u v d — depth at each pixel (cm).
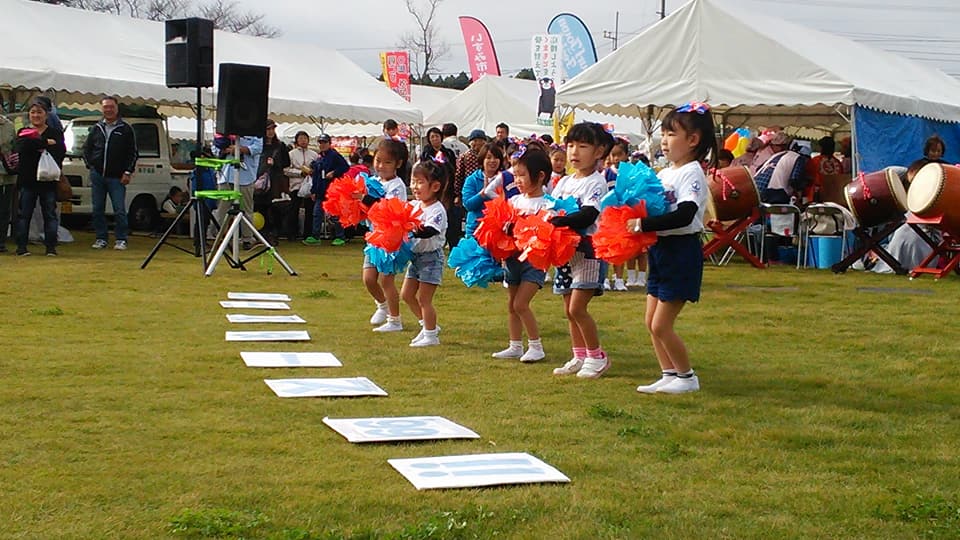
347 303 941
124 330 744
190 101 1592
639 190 552
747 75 1435
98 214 1394
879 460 452
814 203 1406
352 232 1738
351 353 686
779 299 1015
